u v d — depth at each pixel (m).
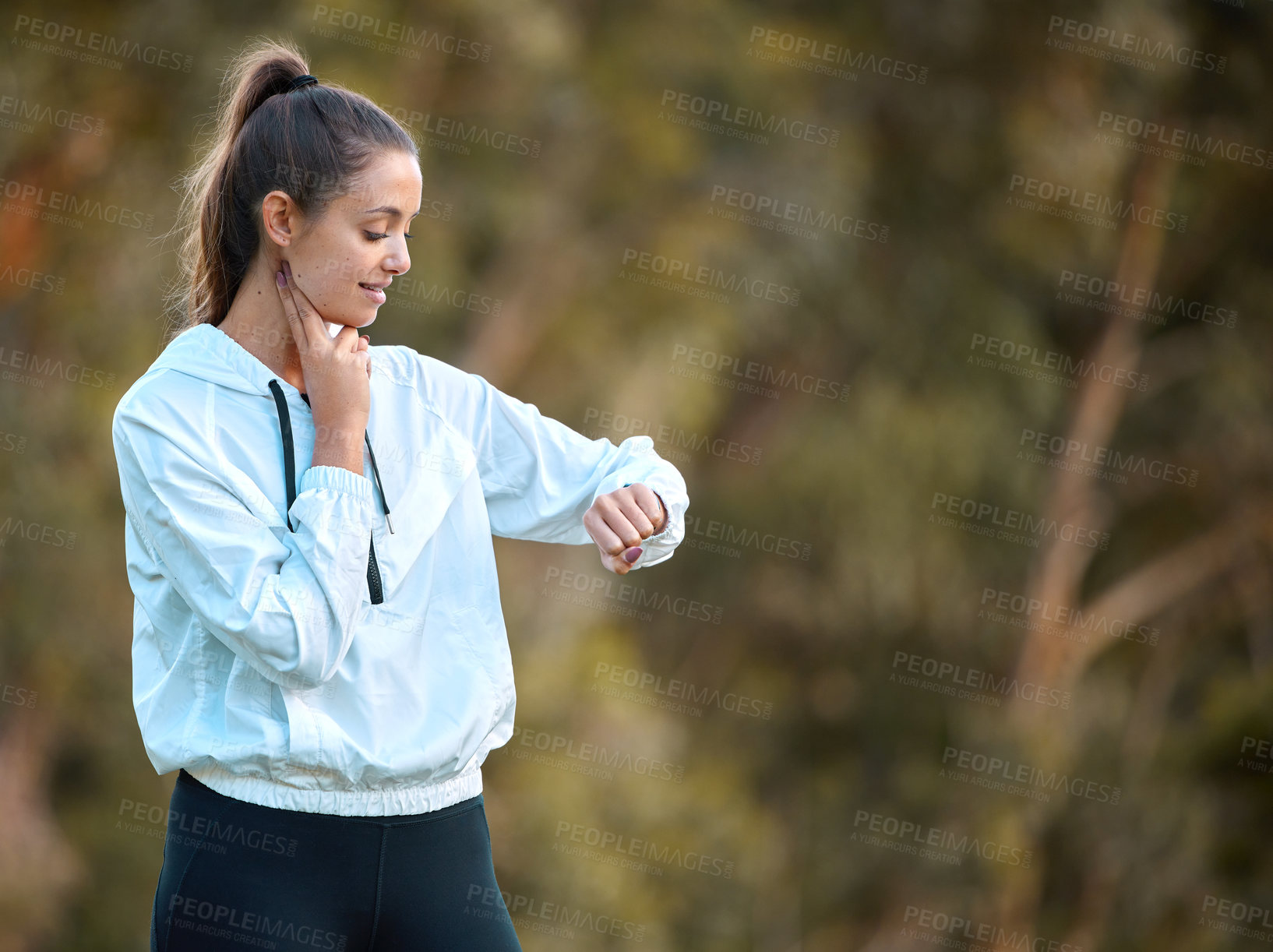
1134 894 32.59
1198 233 34.59
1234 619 36.44
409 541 5.74
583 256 28.02
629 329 28.86
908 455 33.16
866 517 33.19
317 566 5.23
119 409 5.52
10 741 23.83
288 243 5.58
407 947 5.60
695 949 30.86
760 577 34.59
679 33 27.12
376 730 5.52
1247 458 35.53
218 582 5.25
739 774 35.91
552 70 25.23
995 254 33.44
